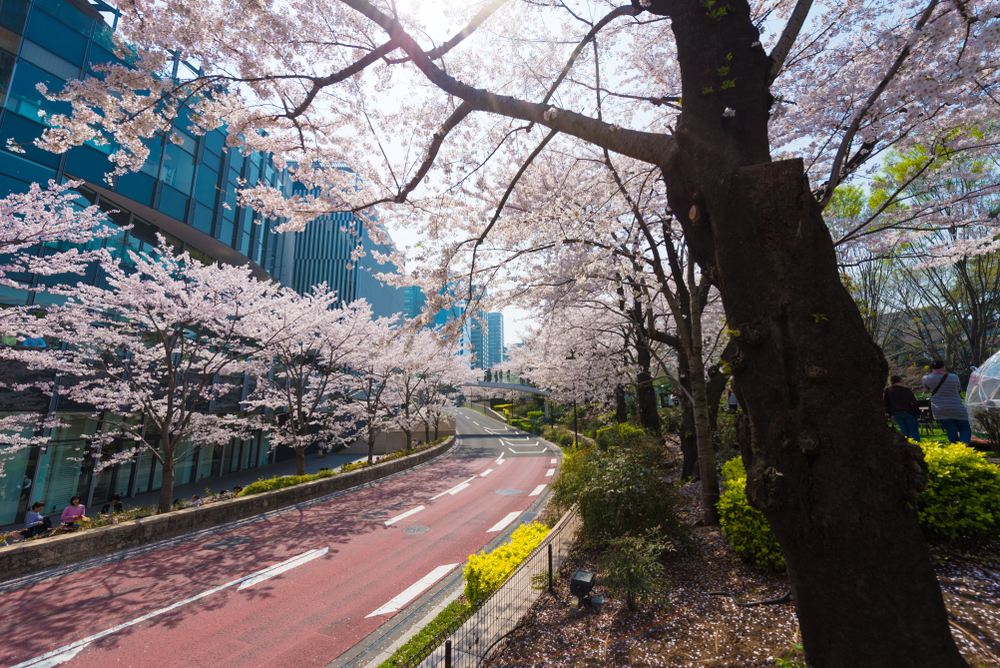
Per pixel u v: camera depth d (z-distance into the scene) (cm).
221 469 2539
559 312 1388
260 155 2775
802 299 226
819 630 207
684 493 963
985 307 1628
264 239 3095
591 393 2077
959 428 729
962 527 488
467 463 2492
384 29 414
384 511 1424
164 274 1339
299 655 618
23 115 1508
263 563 962
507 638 518
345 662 601
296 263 5338
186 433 1600
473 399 8381
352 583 859
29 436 1449
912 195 732
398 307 7644
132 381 1359
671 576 580
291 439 1842
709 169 266
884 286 1828
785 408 222
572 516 941
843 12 625
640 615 502
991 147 605
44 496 1525
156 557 990
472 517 1348
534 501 1549
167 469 1258
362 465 2042
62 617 719
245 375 2547
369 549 1055
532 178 995
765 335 231
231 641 654
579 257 1077
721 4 292
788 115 691
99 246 1783
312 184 710
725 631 427
